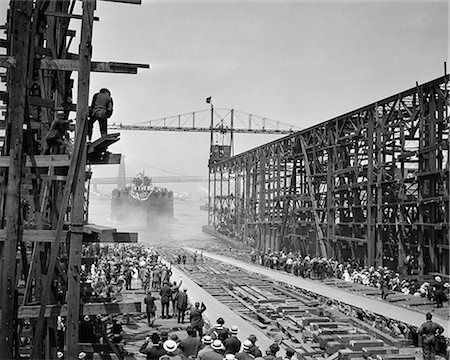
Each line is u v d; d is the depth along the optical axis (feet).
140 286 101.45
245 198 233.35
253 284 108.17
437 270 95.71
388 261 118.52
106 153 33.73
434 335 49.01
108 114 33.73
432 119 96.89
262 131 378.53
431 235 96.63
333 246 138.92
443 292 74.54
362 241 120.26
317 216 148.05
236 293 97.50
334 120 139.13
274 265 141.08
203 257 179.73
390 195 116.57
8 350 28.68
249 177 225.76
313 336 58.29
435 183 96.99
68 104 39.29
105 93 33.88
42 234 30.01
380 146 114.83
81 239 30.17
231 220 261.24
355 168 126.62
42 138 37.22
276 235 185.16
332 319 70.23
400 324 63.00
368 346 53.47
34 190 32.04
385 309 72.69
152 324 63.31
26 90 29.86
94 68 31.71
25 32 29.68
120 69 32.12
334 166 139.13
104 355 34.68
